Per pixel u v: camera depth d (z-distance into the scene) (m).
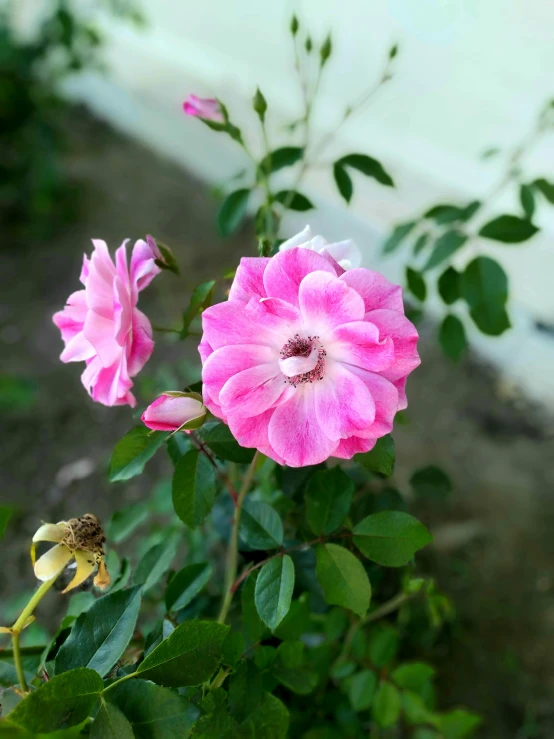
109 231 1.02
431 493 0.38
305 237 0.23
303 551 0.31
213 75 1.12
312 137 0.90
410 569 0.35
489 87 0.68
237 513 0.27
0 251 1.01
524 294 0.70
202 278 0.89
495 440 0.66
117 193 1.12
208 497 0.25
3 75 1.00
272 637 0.29
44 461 0.68
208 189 1.09
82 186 1.14
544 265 0.67
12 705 0.24
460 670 0.50
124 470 0.25
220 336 0.21
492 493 0.61
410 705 0.36
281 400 0.21
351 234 0.84
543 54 0.62
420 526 0.24
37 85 1.06
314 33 0.87
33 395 0.71
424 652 0.51
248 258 0.21
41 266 0.97
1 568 0.58
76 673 0.18
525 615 0.52
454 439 0.66
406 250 0.76
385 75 0.36
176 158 1.20
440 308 0.76
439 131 0.76
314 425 0.21
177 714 0.19
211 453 0.27
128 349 0.24
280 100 0.96
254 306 0.21
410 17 0.73
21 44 1.04
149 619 0.41
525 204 0.41
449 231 0.41
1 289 0.93
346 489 0.26
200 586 0.28
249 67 1.03
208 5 1.07
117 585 0.28
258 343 0.21
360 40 0.80
